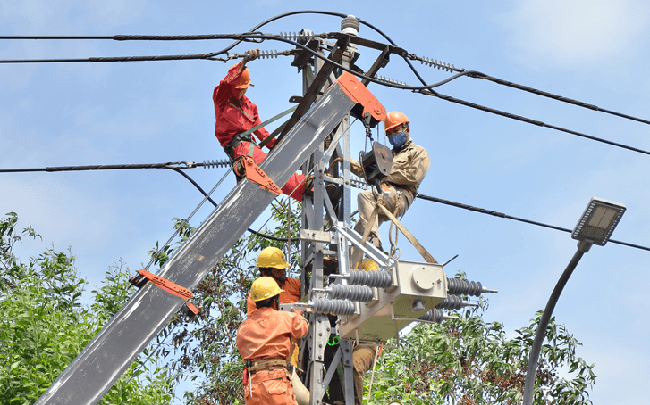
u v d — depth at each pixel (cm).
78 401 687
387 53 927
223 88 920
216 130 941
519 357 1544
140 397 1167
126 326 724
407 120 934
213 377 1616
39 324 1198
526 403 762
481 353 1537
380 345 849
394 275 712
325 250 871
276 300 798
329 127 852
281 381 759
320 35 901
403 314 745
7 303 1229
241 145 924
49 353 1157
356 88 872
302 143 838
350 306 774
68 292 1530
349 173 897
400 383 1390
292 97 1016
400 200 905
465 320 1570
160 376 1306
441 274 719
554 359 1523
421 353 1498
